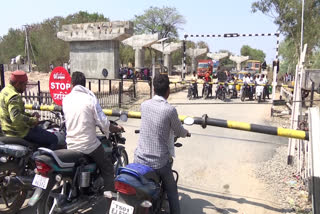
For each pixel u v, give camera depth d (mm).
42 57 41375
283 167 5723
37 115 4176
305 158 4785
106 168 3809
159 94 3332
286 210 4199
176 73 47125
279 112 11961
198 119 4289
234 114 11656
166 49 40500
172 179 3396
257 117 11164
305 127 5332
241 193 4723
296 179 5125
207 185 5020
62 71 6125
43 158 3246
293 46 28531
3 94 3949
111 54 18516
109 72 18656
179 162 6082
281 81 30781
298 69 5871
